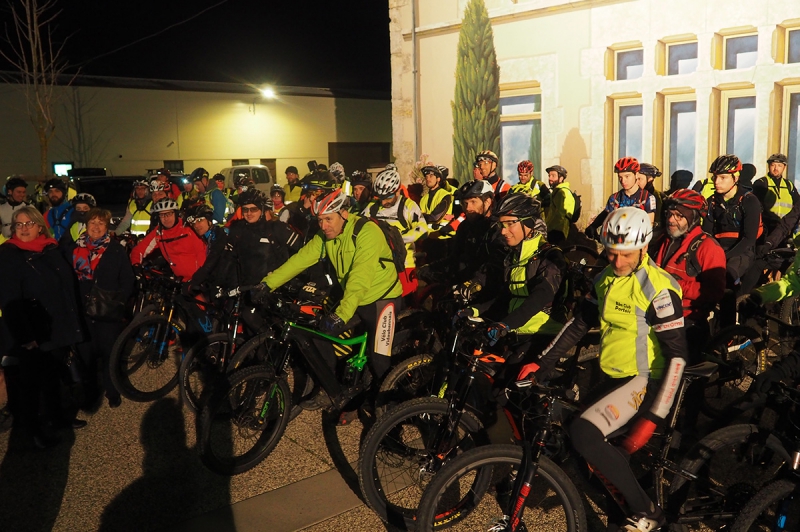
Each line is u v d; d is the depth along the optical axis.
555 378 3.82
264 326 5.10
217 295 4.88
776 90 9.12
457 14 12.19
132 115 26.44
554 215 8.34
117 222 11.29
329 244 4.33
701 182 7.57
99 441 4.68
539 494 3.79
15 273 4.43
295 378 5.67
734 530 2.77
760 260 5.66
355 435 4.68
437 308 4.92
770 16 9.02
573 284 3.97
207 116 28.16
